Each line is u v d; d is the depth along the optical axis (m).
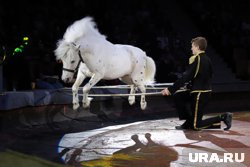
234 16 20.70
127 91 12.77
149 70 10.86
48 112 10.94
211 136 8.72
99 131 9.64
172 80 16.33
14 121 9.91
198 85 8.80
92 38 9.48
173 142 8.19
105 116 11.84
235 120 11.05
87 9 17.12
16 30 13.99
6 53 12.27
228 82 17.59
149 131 9.45
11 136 8.99
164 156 7.12
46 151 7.64
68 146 8.05
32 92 10.86
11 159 7.02
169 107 13.71
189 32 20.06
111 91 12.41
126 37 17.31
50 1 16.53
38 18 15.47
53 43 14.57
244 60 18.83
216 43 19.81
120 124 10.72
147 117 11.96
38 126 10.25
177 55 18.12
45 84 12.22
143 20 18.36
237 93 16.48
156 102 13.49
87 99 9.70
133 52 10.38
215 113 12.73
